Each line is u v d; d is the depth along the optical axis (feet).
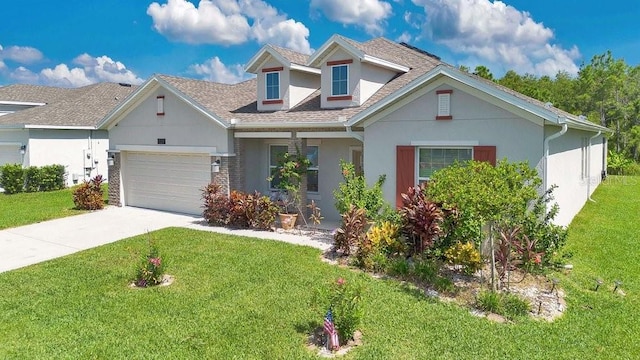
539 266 36.32
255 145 63.36
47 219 61.67
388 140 46.98
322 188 60.08
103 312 29.53
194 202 64.34
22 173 87.15
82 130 98.27
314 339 25.88
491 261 32.40
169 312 29.45
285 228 53.83
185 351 24.49
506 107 39.83
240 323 27.76
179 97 61.41
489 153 40.93
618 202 73.26
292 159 55.01
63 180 93.81
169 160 66.44
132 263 40.47
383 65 57.52
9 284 35.17
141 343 25.36
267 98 61.82
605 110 181.16
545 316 29.58
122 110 68.74
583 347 25.52
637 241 48.21
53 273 37.73
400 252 38.99
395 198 46.88
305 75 62.39
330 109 56.54
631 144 158.51
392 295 32.22
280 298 31.63
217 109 60.70
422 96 44.39
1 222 59.21
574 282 35.91
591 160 79.46
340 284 26.73
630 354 24.89
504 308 29.86
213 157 59.98
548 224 38.11
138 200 71.00
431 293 32.89
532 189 31.01
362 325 27.48
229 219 55.36
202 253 43.04
